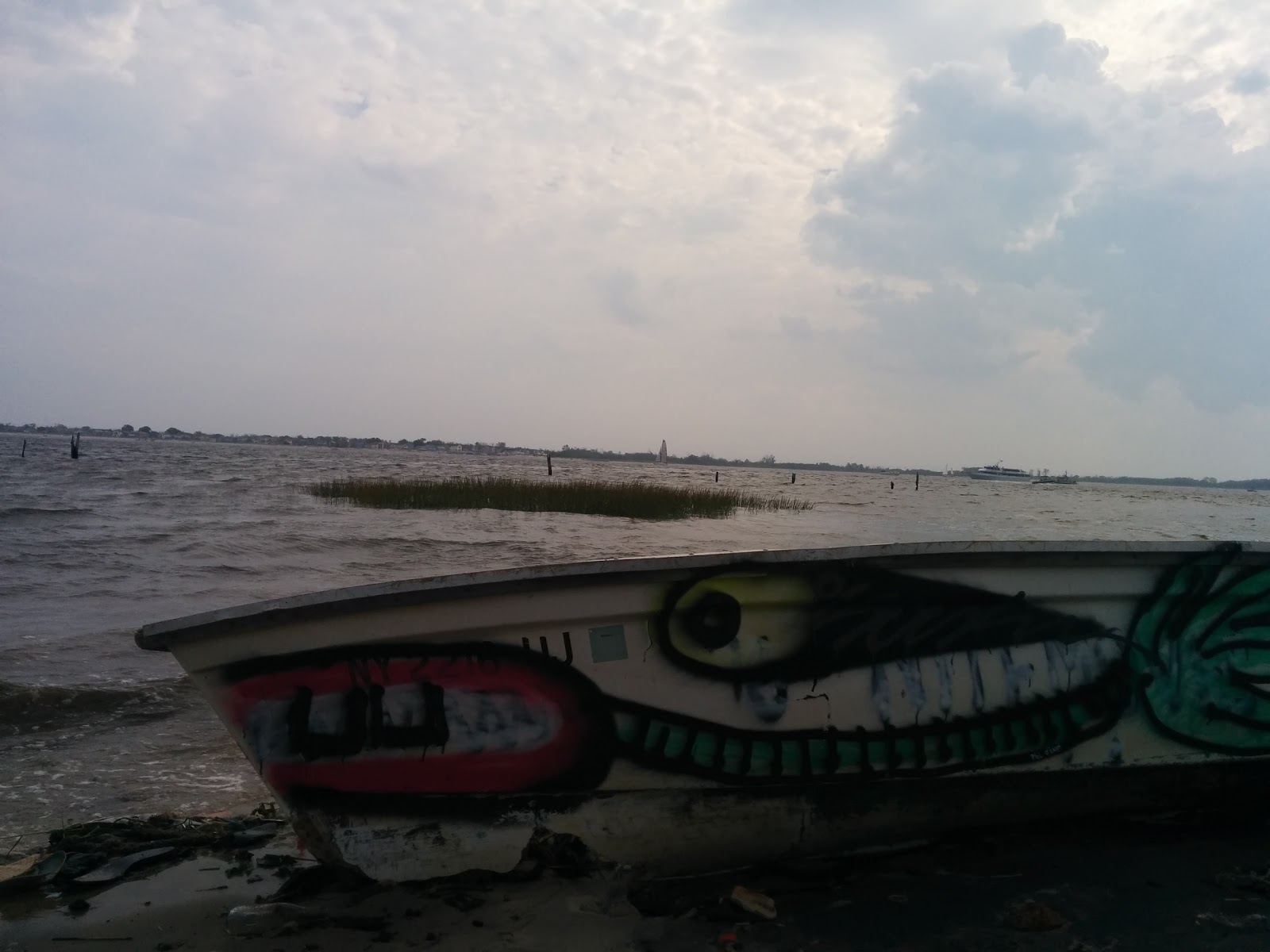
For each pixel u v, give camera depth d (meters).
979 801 4.08
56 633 9.83
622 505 30.50
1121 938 3.28
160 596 12.48
